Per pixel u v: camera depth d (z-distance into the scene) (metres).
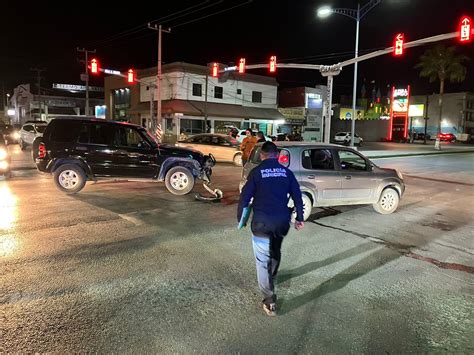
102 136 10.56
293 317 4.15
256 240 4.12
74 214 8.22
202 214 8.58
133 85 46.94
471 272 5.62
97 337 3.66
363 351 3.56
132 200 9.88
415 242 7.05
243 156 13.05
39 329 3.77
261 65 23.89
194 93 42.00
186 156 10.88
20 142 26.27
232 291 4.73
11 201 9.34
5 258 5.59
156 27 31.56
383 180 9.08
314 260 5.94
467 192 13.23
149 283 4.89
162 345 3.57
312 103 53.44
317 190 8.37
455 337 3.85
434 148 42.34
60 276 5.02
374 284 5.10
